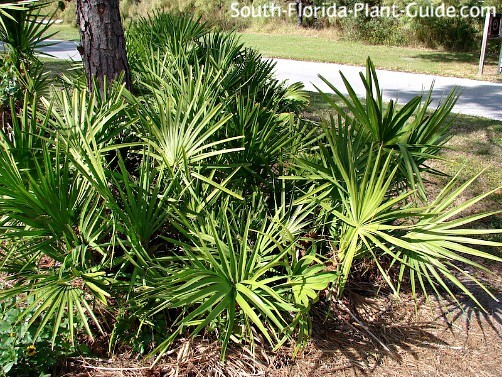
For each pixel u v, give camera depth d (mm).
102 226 2598
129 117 3125
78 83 4098
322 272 2666
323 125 2783
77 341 2738
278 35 21797
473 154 6461
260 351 2775
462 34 18016
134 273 2498
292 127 3607
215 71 4371
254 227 3021
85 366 2643
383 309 3299
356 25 19984
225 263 2412
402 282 3574
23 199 2408
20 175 2633
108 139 3035
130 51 5633
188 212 2781
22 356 2500
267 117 3570
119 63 3834
